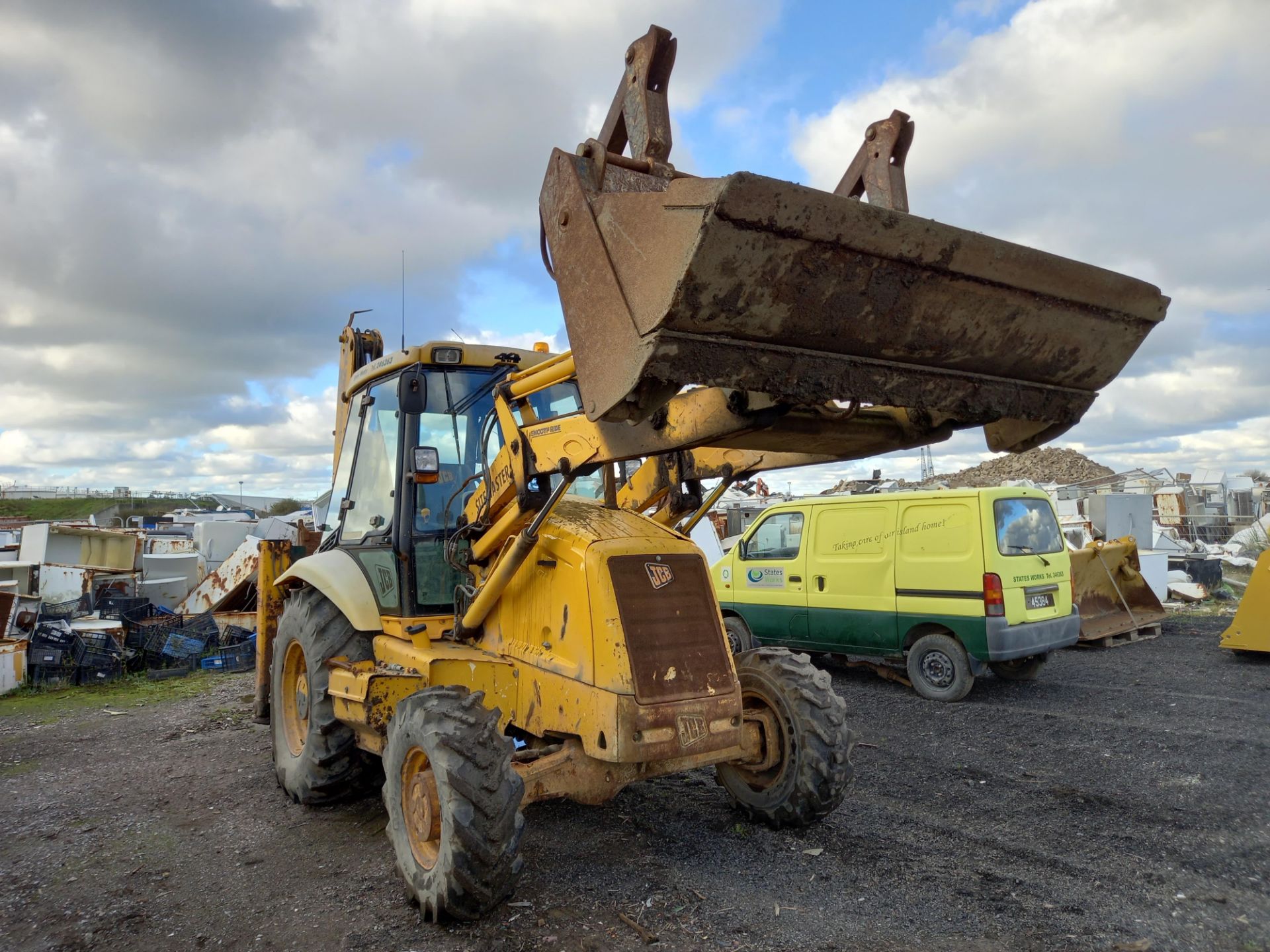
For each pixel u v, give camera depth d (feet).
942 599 23.88
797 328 7.83
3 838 14.49
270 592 19.60
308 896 11.68
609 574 11.44
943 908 10.81
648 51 9.10
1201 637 32.50
